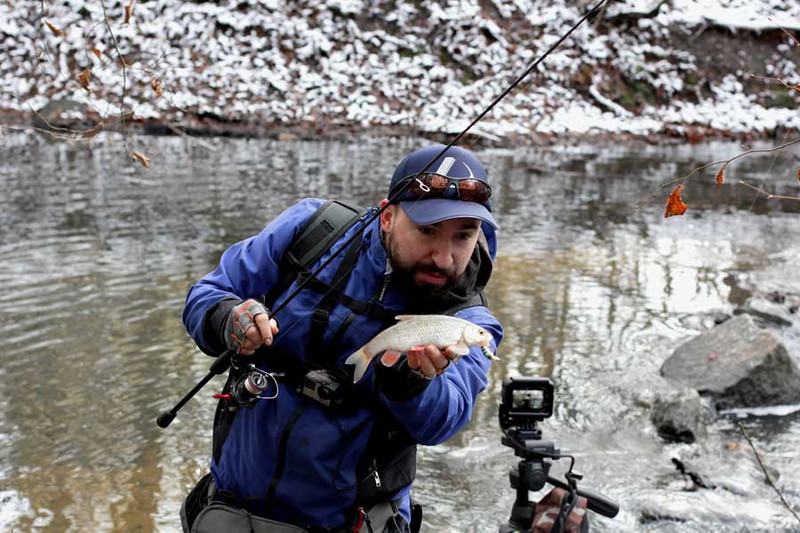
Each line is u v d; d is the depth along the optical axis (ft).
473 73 49.88
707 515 12.55
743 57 54.24
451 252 6.66
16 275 21.99
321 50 48.75
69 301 20.30
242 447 7.14
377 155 39.63
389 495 7.08
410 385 6.31
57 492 12.64
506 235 28.14
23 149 37.32
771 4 57.00
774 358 16.84
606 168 40.27
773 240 28.94
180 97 43.57
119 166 35.12
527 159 41.81
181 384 16.34
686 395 15.67
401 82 48.19
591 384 17.04
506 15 53.21
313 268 7.13
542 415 8.30
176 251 24.48
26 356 17.22
